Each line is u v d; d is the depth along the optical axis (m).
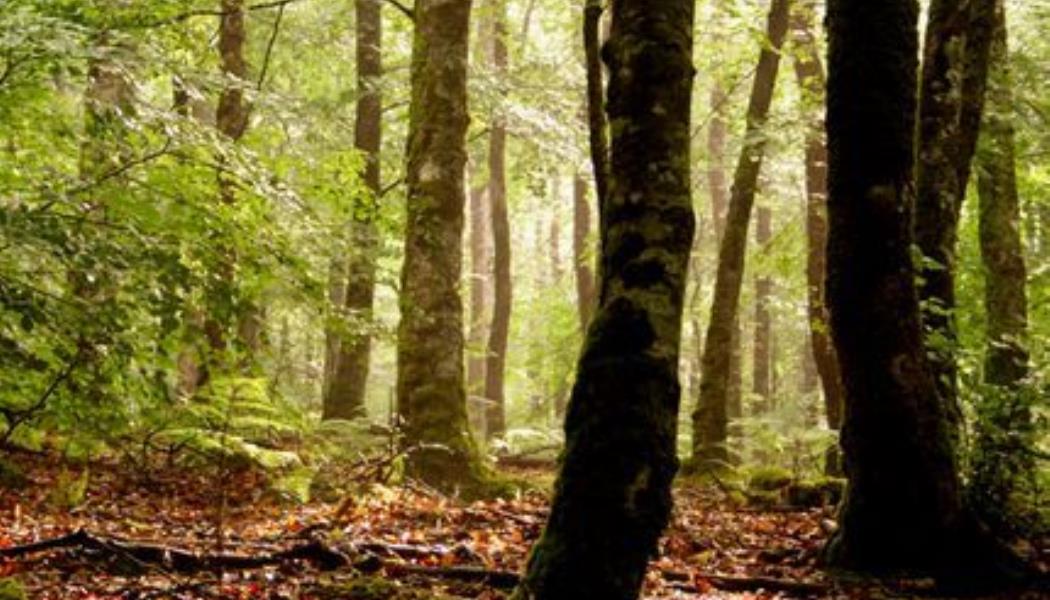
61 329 6.75
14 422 7.23
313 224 8.96
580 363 4.81
